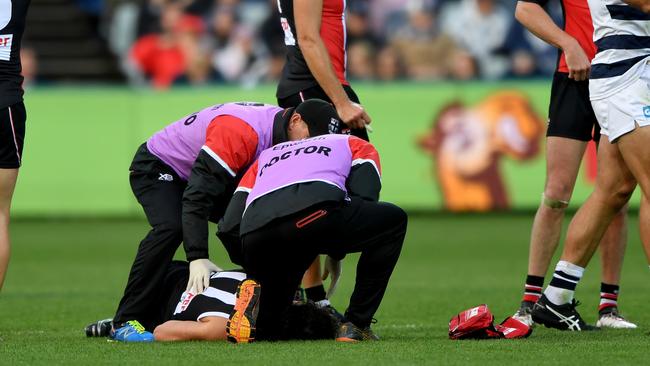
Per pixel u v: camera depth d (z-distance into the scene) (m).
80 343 20.66
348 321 20.67
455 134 54.84
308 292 23.45
